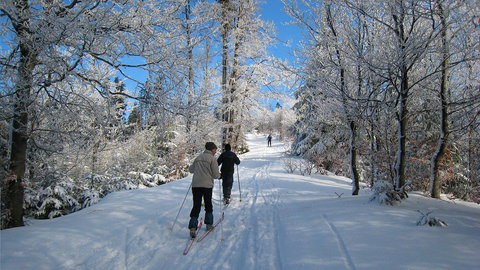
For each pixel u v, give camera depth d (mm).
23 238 3178
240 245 3781
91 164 9711
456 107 6809
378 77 6152
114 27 4387
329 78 6566
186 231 4441
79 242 3365
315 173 14719
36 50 3973
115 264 3131
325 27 6980
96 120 4863
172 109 5023
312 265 2693
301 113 21406
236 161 6719
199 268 3107
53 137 5238
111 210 4754
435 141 7141
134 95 4938
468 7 4895
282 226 4324
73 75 4141
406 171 7887
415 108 7441
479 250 2584
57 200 7406
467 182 9602
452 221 3600
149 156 11891
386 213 3949
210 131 12742
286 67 7402
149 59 4781
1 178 4043
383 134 7148
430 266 2301
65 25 3693
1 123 5180
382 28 6441
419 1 5137
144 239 3902
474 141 8820
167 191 6992
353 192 7238
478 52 5141
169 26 5164
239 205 6387
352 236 3201
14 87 4051
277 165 17312
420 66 6703
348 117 6984
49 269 2748
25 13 3885
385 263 2455
